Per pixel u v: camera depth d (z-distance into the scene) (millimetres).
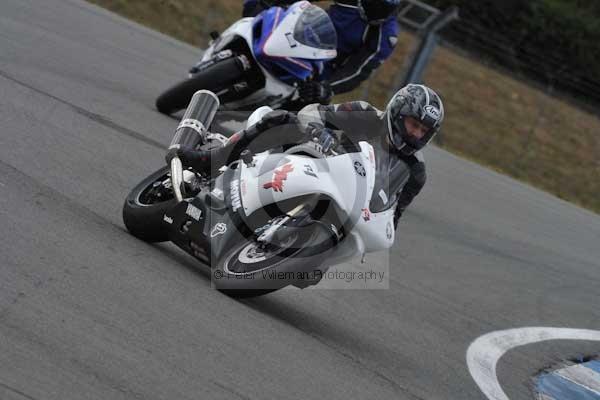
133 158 29125
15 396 12945
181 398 14352
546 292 33344
